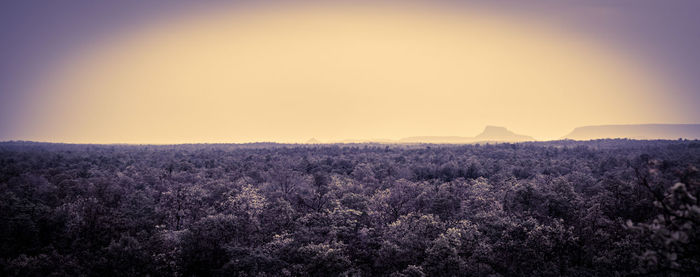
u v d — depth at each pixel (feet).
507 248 168.86
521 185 241.76
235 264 159.22
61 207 209.26
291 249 174.40
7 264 155.43
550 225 182.80
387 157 572.10
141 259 161.48
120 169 398.01
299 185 307.78
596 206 199.11
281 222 209.05
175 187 269.44
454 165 434.71
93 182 271.69
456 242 161.68
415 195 272.72
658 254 55.26
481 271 158.71
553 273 157.38
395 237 180.14
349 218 200.64
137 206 233.35
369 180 352.69
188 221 217.15
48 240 191.83
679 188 53.83
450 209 239.71
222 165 433.48
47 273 157.69
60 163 409.49
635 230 57.47
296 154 650.43
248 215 201.77
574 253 171.32
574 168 408.67
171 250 168.35
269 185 310.24
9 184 273.54
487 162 480.64
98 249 181.88
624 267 151.12
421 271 151.23
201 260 171.12
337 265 156.87
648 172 58.85
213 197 254.06
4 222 182.09
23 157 439.22
